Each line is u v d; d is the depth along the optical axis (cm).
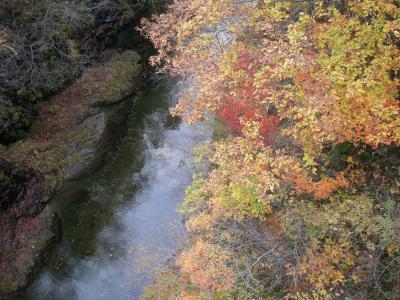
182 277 1173
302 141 945
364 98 834
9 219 1498
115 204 1623
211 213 1219
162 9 2470
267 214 1168
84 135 1867
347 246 1001
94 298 1340
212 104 1031
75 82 2062
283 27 1117
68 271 1427
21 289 1380
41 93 1914
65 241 1519
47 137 1809
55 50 1981
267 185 920
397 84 885
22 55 1794
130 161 1780
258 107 1118
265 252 1098
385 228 934
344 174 1080
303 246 1063
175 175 1677
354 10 892
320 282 954
